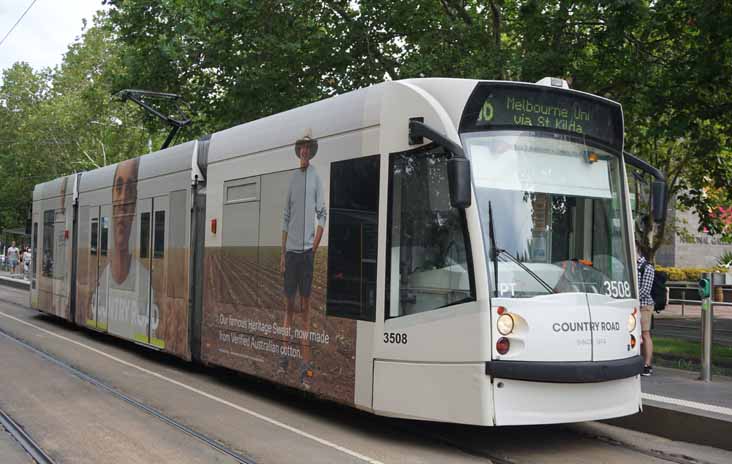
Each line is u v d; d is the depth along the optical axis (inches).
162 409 352.8
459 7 698.8
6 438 296.5
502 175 278.4
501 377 261.9
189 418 334.6
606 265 296.0
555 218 285.9
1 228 2219.5
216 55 695.7
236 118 724.7
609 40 595.5
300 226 343.0
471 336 265.3
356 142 313.0
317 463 263.6
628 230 306.2
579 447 293.4
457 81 283.9
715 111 580.1
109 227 580.4
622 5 542.3
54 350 547.5
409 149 289.1
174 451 278.1
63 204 694.5
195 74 740.7
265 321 365.4
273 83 704.4
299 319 339.3
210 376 452.8
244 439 297.6
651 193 311.9
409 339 282.2
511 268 271.4
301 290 339.3
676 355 502.3
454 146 267.7
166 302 473.1
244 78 691.4
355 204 310.2
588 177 297.7
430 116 282.2
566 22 608.7
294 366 341.4
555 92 293.0
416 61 649.6
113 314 561.9
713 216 768.3
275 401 378.9
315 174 336.2
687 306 1160.8
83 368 469.1
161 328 479.5
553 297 274.1
